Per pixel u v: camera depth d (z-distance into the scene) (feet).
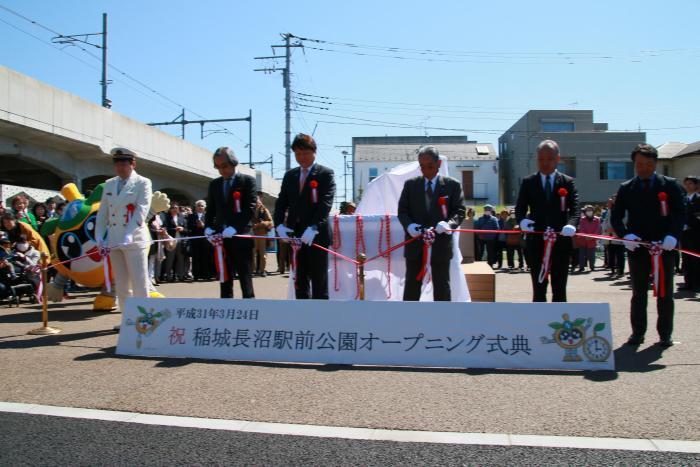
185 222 45.19
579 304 15.97
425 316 16.52
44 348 19.10
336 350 16.80
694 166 113.80
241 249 20.45
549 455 10.55
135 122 67.51
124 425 12.27
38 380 15.37
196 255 45.37
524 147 142.72
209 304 17.87
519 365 15.90
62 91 53.06
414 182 20.07
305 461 10.46
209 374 15.81
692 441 11.09
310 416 12.61
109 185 22.49
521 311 16.14
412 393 13.99
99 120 59.31
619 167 134.10
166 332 17.93
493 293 24.80
